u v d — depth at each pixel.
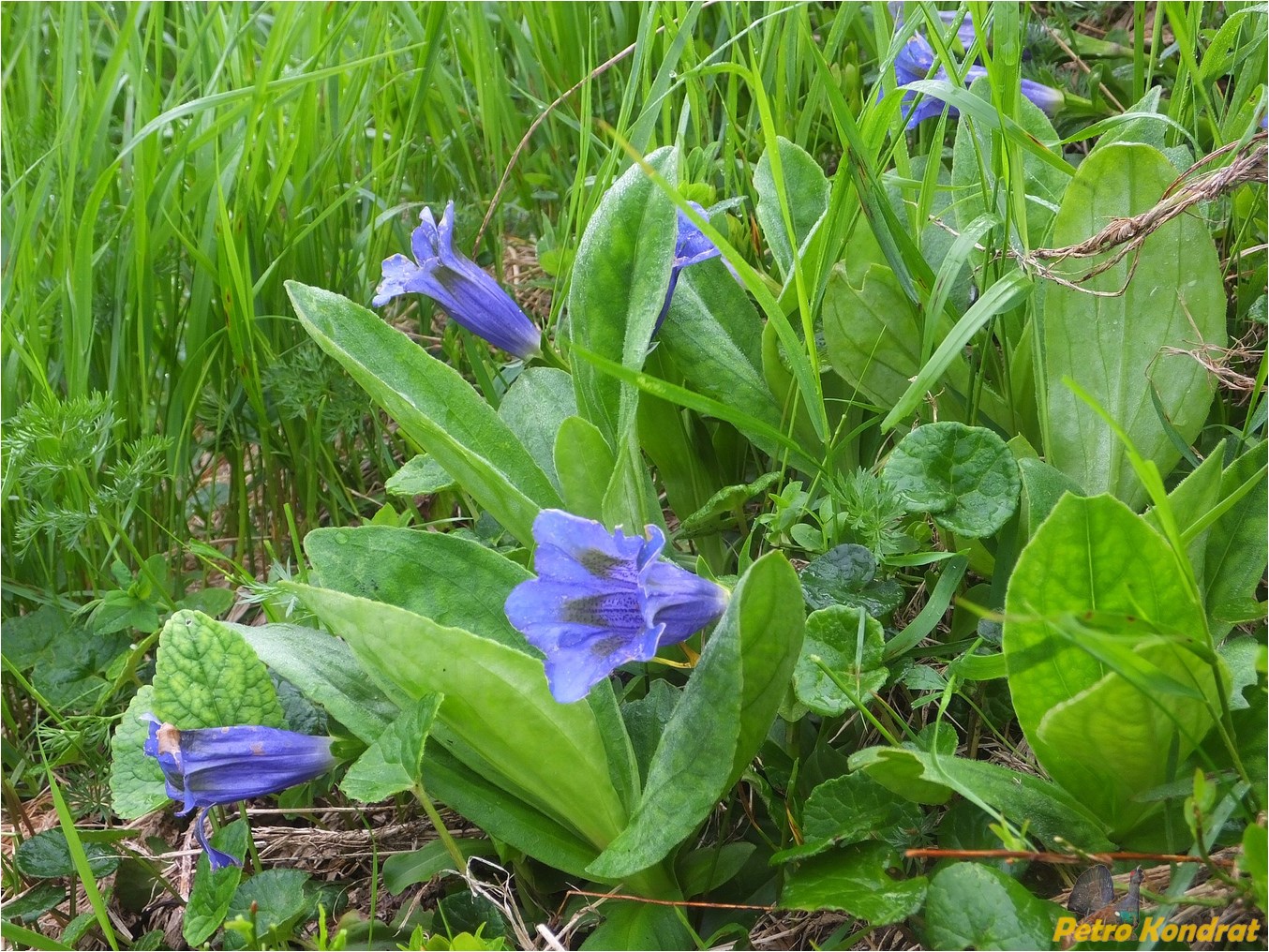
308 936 0.44
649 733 0.45
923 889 0.36
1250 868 0.32
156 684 0.44
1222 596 0.41
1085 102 0.65
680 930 0.41
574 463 0.45
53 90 0.79
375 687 0.44
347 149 0.74
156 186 0.64
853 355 0.49
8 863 0.50
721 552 0.52
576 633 0.38
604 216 0.48
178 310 0.66
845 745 0.45
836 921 0.41
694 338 0.52
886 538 0.43
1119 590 0.35
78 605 0.60
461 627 0.43
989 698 0.44
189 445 0.65
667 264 0.46
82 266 0.60
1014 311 0.50
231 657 0.45
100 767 0.53
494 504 0.47
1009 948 0.34
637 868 0.38
